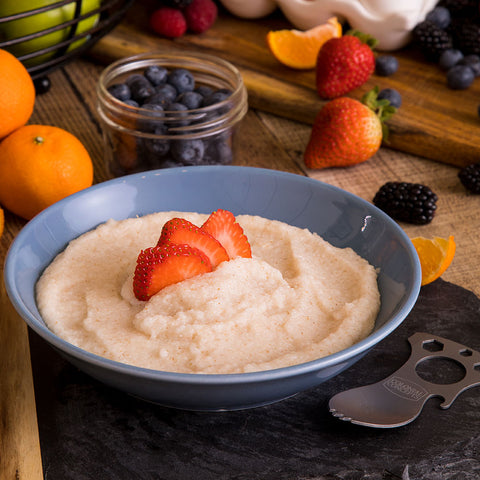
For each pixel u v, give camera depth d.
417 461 0.54
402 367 0.57
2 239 0.66
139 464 0.54
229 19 0.86
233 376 0.52
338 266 0.60
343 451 0.54
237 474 0.54
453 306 0.61
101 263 0.60
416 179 0.72
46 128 0.67
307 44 0.79
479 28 0.81
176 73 0.71
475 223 0.68
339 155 0.71
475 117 0.75
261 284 0.58
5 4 0.70
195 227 0.58
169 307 0.57
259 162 0.72
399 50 0.83
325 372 0.53
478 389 0.57
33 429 0.56
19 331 0.60
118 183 0.62
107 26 0.79
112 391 0.57
